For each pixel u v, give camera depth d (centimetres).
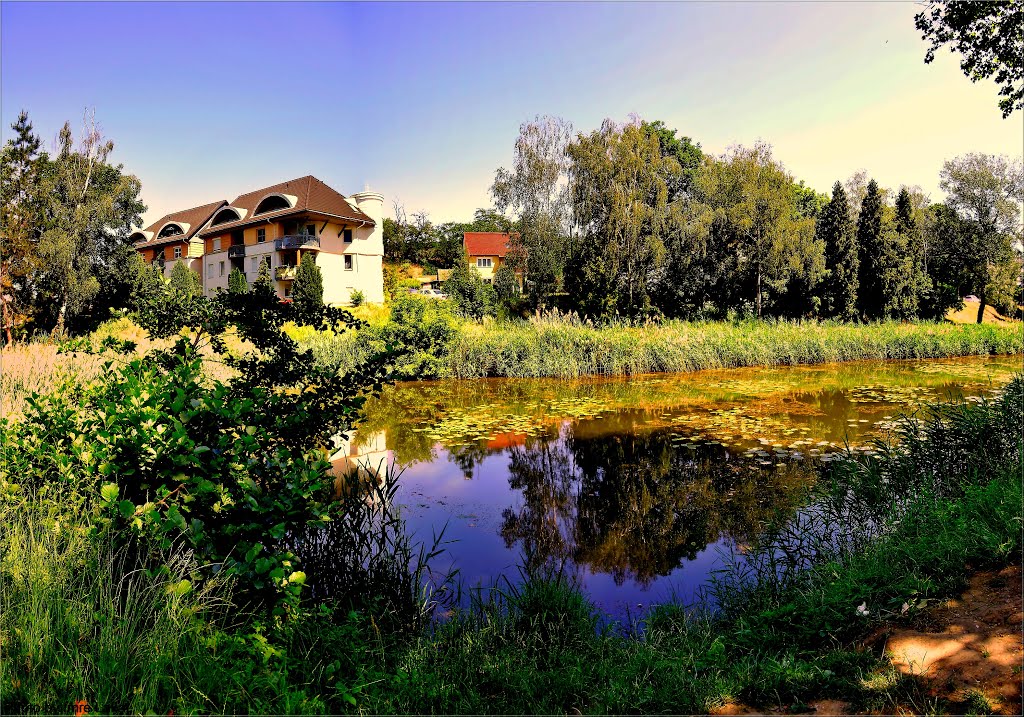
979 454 563
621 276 2923
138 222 3089
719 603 434
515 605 412
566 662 338
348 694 274
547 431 1032
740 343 1919
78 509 355
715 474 771
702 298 3072
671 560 528
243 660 288
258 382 449
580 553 546
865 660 295
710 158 3300
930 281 3222
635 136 2814
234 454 350
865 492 555
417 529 595
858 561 419
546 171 3284
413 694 294
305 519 365
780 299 3066
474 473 798
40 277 2489
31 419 406
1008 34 858
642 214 2823
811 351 1956
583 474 791
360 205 3903
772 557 462
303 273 3197
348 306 3344
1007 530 369
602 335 1870
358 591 421
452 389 1503
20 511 365
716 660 325
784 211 2872
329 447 448
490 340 1794
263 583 320
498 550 549
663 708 280
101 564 322
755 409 1184
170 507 318
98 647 275
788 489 693
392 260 5347
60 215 2561
